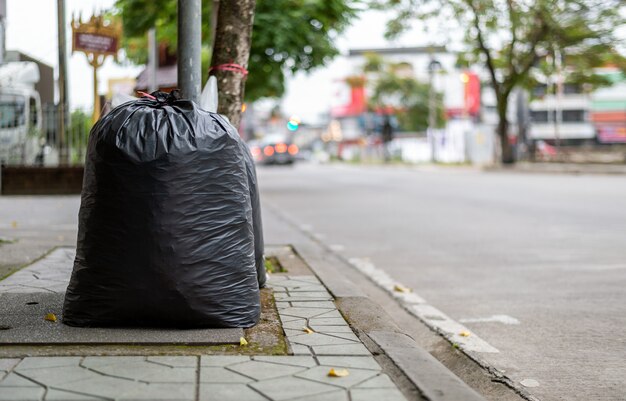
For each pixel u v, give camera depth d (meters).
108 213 3.92
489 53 33.19
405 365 3.51
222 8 6.07
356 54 74.88
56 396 2.91
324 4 16.95
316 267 6.89
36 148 16.50
